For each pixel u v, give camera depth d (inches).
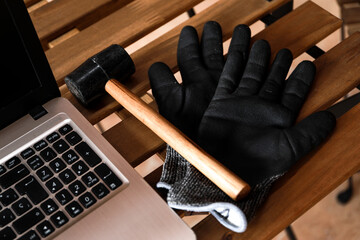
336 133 24.1
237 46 27.4
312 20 29.7
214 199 21.1
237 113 24.3
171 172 23.1
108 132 25.4
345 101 28.6
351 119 24.6
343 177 22.9
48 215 20.7
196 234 21.9
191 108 25.3
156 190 23.5
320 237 47.3
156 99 26.0
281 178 23.0
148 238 20.2
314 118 23.8
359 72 26.8
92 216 20.8
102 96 26.6
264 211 22.0
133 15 30.6
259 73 25.9
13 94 22.6
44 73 22.9
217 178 19.9
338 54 27.7
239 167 22.9
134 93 24.5
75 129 23.4
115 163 22.2
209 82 26.5
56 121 23.6
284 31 29.4
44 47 31.1
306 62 26.3
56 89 24.0
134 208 21.0
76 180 21.6
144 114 22.6
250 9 30.8
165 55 28.8
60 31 31.1
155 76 26.2
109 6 32.1
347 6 55.2
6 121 23.3
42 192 21.2
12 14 20.0
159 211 20.9
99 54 25.7
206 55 27.7
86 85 25.0
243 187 19.3
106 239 20.2
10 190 21.3
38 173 21.8
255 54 26.5
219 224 22.0
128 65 26.3
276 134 23.3
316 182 22.7
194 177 22.1
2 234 20.2
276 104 24.5
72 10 31.4
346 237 47.2
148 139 25.0
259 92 25.4
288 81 26.1
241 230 20.3
